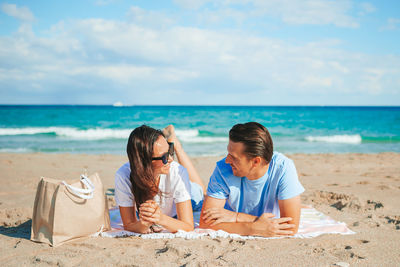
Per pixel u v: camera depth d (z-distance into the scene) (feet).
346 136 56.24
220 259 7.12
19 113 124.77
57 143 46.68
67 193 8.20
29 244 8.13
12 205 13.33
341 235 8.91
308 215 11.09
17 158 29.32
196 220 10.59
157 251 7.75
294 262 6.97
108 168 25.16
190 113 148.87
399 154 34.50
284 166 8.48
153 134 7.88
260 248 7.82
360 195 15.03
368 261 7.03
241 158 7.84
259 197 8.83
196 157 32.35
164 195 9.07
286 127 80.33
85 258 7.25
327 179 20.58
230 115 136.15
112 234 8.87
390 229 9.66
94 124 83.56
